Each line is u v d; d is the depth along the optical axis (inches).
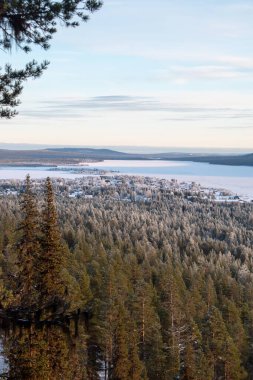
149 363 1325.0
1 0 338.6
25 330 386.3
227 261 3565.5
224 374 1401.3
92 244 3663.9
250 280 2940.5
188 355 1282.0
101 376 1369.3
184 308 1700.3
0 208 4817.9
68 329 400.2
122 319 1268.5
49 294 717.3
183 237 4539.9
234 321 1766.7
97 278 2038.6
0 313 378.9
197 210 7342.5
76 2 361.7
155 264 3090.6
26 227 831.7
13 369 534.0
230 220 6063.0
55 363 602.2
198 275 2556.6
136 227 5004.9
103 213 5684.1
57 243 804.0
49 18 362.3
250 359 1673.2
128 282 2073.1
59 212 5408.5
